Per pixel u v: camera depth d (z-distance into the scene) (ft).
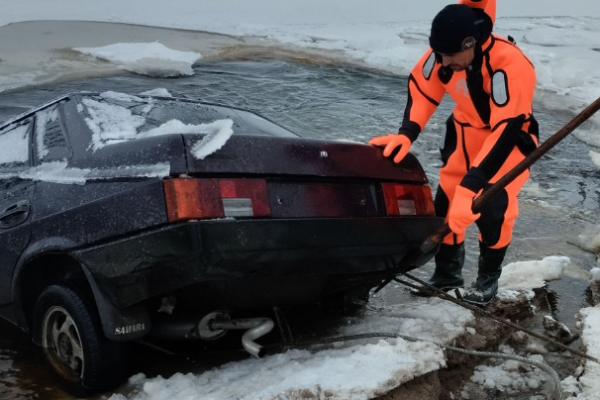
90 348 10.05
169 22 52.95
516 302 13.16
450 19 10.94
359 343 11.25
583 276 15.78
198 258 8.95
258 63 39.24
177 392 9.89
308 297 10.91
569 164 24.57
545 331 12.73
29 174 11.64
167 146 9.41
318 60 40.86
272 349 11.43
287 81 34.96
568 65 39.45
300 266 9.78
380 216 10.68
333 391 9.28
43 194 11.02
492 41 11.42
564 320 13.53
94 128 11.33
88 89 31.27
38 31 46.60
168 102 13.10
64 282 10.55
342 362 10.18
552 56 42.19
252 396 9.18
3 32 45.75
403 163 11.33
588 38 48.37
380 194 10.82
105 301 9.79
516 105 11.16
